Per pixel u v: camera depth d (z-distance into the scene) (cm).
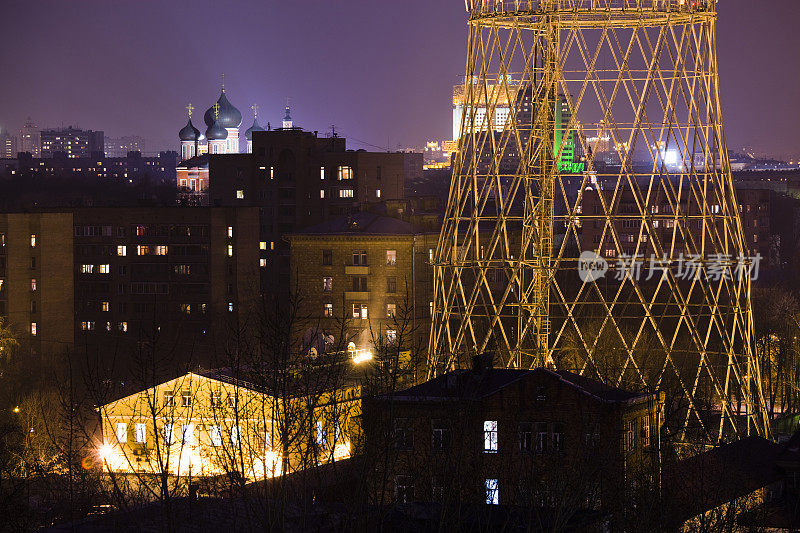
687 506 5791
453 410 5547
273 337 5003
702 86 10925
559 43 11044
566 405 7419
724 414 10425
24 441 8650
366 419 4891
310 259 16712
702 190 11038
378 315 16500
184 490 4888
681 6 10775
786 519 7844
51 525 4816
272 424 4422
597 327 14688
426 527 4784
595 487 5253
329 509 4466
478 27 11206
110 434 7381
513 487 5662
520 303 10944
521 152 11394
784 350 14925
